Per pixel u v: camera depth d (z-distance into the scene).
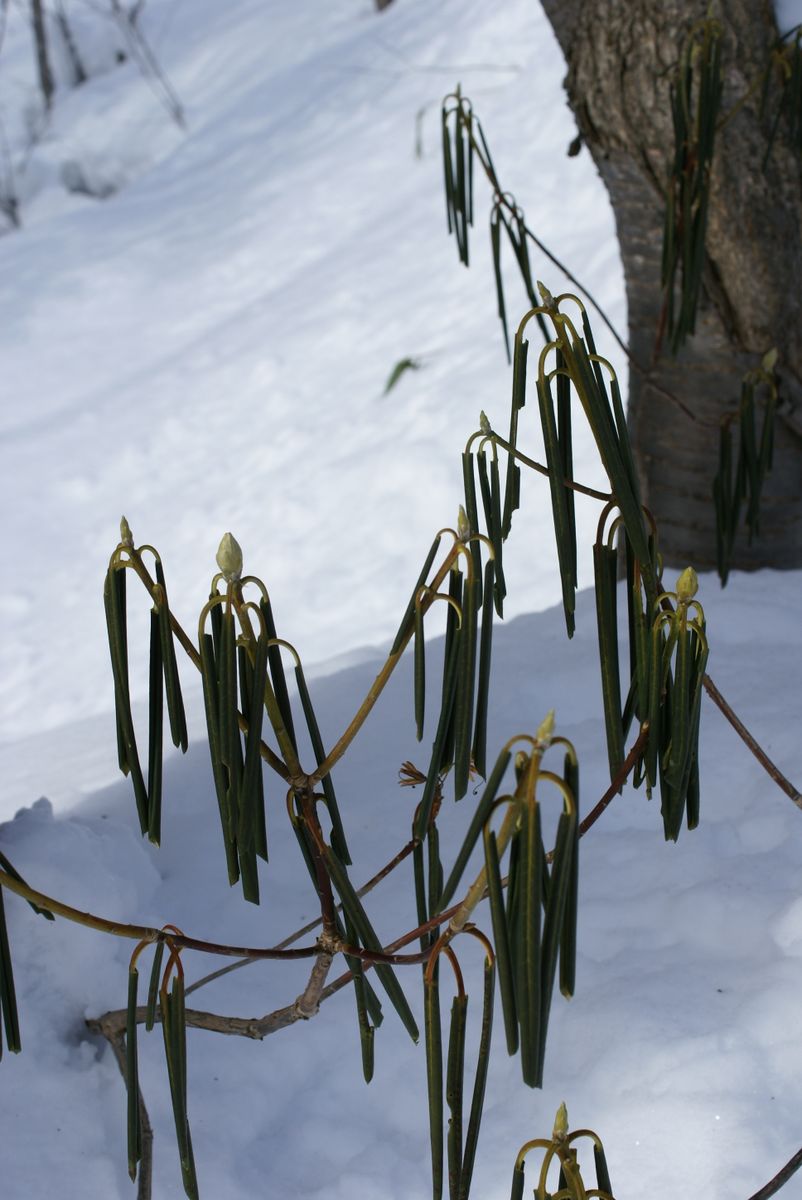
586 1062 1.73
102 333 8.07
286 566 5.09
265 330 7.00
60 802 2.40
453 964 1.49
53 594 5.75
